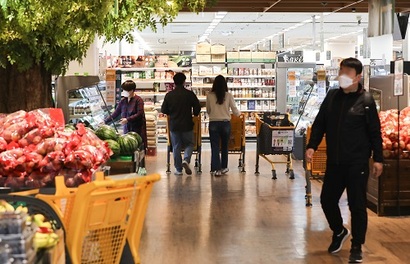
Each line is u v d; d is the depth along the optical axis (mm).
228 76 19297
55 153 4172
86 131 4863
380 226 7266
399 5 14414
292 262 5789
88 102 8812
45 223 2982
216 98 11352
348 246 6348
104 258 3332
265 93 19688
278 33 32562
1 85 5824
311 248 6285
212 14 23109
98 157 4387
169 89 18781
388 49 10117
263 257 5953
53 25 4984
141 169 6605
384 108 9039
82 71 12445
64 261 3053
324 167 8773
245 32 31844
